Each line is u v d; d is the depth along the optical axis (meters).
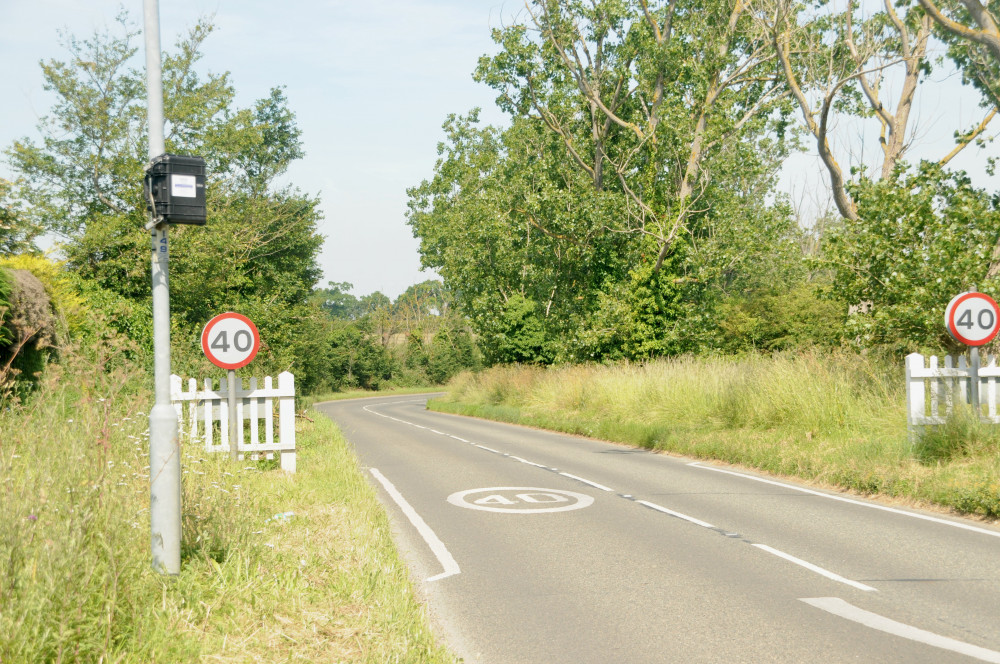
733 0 31.86
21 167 29.78
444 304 95.50
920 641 5.14
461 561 7.52
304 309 39.56
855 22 24.09
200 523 6.21
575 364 30.94
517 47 34.38
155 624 4.64
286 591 5.62
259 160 40.25
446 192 53.19
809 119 23.94
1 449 5.89
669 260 29.14
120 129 30.22
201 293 30.17
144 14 5.82
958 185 16.05
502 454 16.98
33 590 4.19
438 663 4.66
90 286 23.59
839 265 16.59
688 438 16.22
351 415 39.44
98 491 5.45
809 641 5.18
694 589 6.45
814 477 12.02
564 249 37.72
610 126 36.72
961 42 24.05
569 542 8.26
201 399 11.55
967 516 9.19
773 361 17.81
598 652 5.08
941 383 12.47
